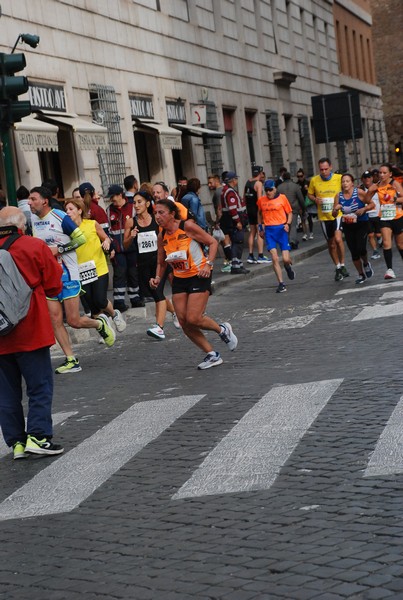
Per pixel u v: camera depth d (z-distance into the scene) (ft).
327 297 103.50
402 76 502.38
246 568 31.96
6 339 50.34
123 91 162.71
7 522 40.96
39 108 130.41
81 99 146.41
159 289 86.38
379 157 407.85
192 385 63.57
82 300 105.50
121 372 72.23
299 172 203.51
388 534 33.32
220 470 43.55
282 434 48.01
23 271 50.06
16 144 124.57
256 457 44.73
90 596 31.45
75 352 85.10
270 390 58.29
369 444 44.52
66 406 62.28
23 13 130.00
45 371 51.06
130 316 105.50
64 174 142.41
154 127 169.27
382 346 68.54
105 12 158.30
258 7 249.75
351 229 111.24
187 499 40.37
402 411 49.21
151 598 30.58
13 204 82.64
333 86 331.57
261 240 154.81
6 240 50.29
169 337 87.97
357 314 86.12
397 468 40.45
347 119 236.84
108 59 157.89
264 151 245.24
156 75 178.70
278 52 266.57
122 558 34.55
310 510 36.86
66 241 77.41
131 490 42.75
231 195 139.64
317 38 313.94
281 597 29.25
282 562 32.01
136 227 99.76
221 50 217.77
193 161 194.90
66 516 40.55
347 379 58.65
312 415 50.88
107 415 58.13
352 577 30.04
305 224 199.52
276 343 76.43
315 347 72.08
